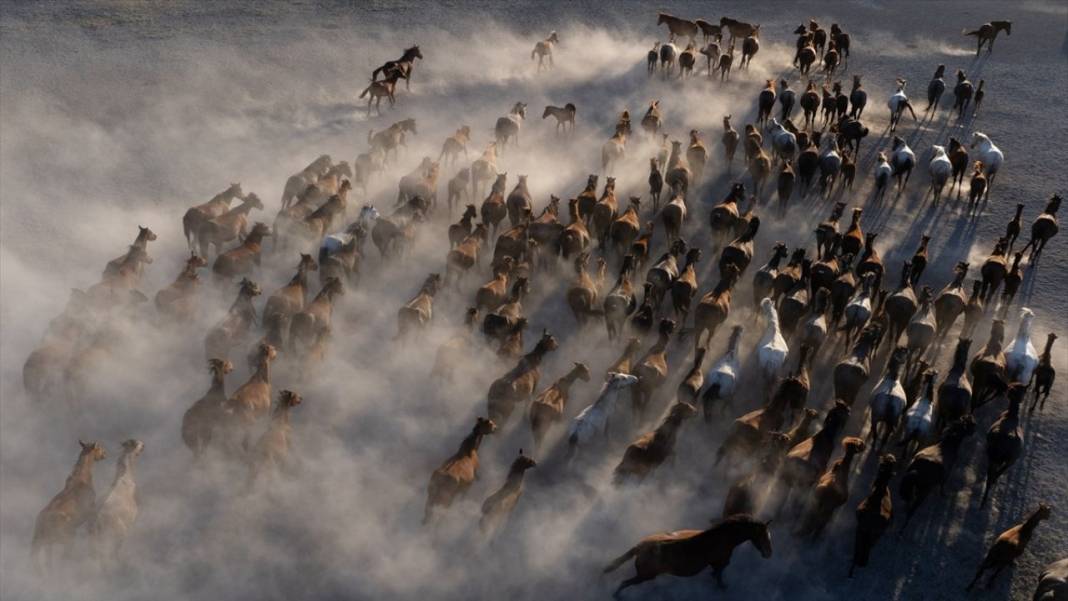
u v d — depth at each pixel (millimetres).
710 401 16109
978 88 29469
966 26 38219
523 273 19469
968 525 14703
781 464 14469
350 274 19766
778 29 37438
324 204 21359
